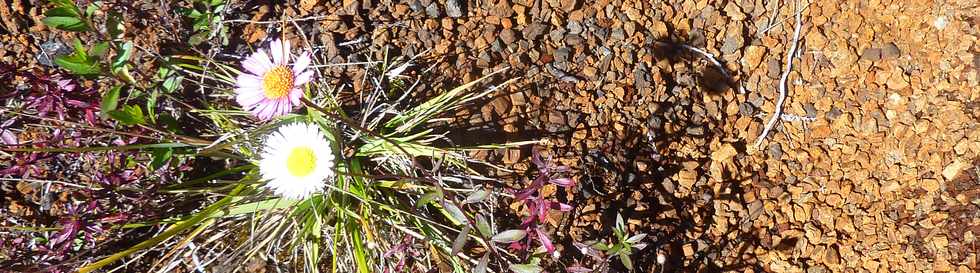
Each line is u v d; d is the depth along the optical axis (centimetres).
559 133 29
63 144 27
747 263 29
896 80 31
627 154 29
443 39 30
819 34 31
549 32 30
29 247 26
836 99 31
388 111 28
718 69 31
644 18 31
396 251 25
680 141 30
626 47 30
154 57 28
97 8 25
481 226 23
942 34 31
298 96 23
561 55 30
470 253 27
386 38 30
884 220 30
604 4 31
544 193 28
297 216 27
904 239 30
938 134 31
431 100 28
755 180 30
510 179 29
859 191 30
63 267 26
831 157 31
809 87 31
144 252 26
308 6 30
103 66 24
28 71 27
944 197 30
